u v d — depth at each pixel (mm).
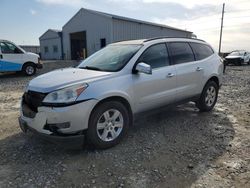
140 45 4824
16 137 4688
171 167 3615
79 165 3672
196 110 6438
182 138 4645
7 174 3457
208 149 4184
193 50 5785
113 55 4855
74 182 3266
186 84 5418
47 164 3711
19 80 13117
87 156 3930
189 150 4152
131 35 27281
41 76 4379
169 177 3367
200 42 6133
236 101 7621
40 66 15602
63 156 3943
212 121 5598
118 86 4137
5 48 13906
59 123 3625
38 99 3773
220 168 3578
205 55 6113
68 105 3623
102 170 3541
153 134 4824
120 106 4203
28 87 4066
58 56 36094
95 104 3844
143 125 5316
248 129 5094
